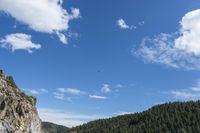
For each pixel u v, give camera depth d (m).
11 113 41.94
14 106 43.31
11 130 39.91
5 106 40.16
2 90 40.75
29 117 48.22
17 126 42.19
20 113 45.19
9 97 42.00
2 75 45.12
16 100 44.53
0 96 38.41
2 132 37.59
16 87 48.44
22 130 43.50
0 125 37.28
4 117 39.53
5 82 44.16
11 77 48.09
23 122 44.97
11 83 46.84
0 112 38.78
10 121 40.62
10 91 44.00
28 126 46.81
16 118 43.03
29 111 49.00
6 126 38.72
